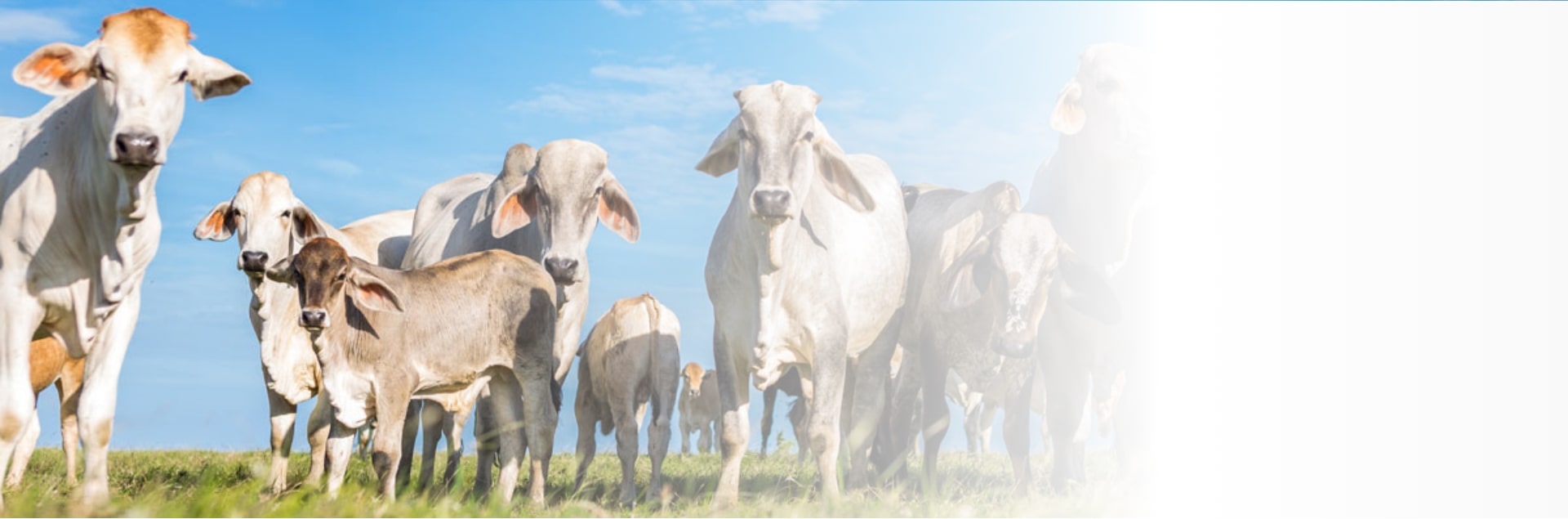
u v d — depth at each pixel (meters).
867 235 9.73
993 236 9.77
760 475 11.48
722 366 9.16
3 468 7.95
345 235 12.59
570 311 11.05
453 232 11.95
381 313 9.02
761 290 8.70
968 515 8.23
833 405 9.02
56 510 7.30
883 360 10.13
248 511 7.34
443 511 7.64
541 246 11.13
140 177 7.71
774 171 8.36
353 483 8.39
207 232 10.30
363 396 9.08
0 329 7.98
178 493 8.88
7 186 8.05
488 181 13.29
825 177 9.12
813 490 10.03
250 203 9.99
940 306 9.91
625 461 10.54
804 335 9.05
